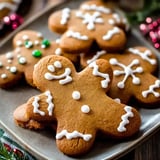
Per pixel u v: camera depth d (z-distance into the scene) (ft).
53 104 0.89
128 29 1.12
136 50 1.05
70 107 0.89
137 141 0.88
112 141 0.89
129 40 1.11
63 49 1.02
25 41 1.06
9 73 0.99
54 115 0.88
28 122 0.91
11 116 0.95
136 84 0.97
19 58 1.02
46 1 1.24
